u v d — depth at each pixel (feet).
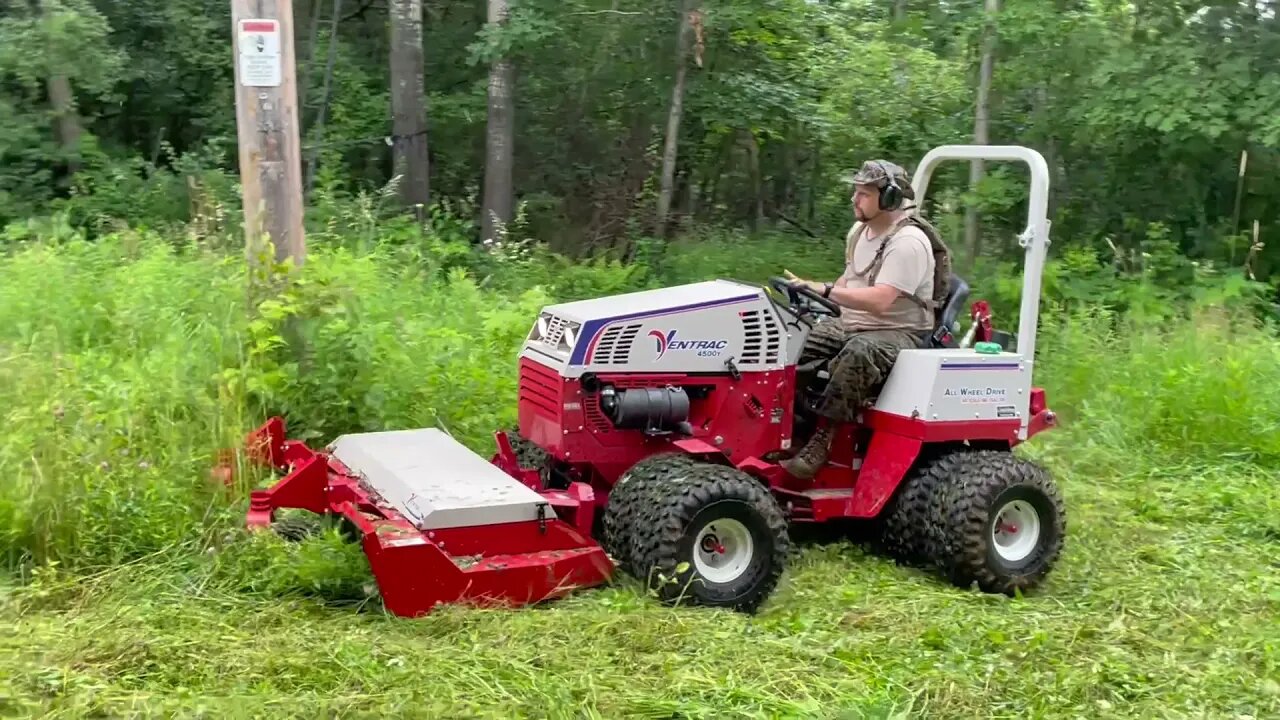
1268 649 13.93
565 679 12.11
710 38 39.50
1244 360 25.98
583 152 44.11
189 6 41.39
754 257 37.50
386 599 13.39
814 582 16.07
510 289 31.27
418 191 39.58
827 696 12.16
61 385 16.66
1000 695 12.60
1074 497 20.74
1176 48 33.58
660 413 15.52
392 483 14.96
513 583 13.99
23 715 10.69
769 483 16.46
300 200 19.74
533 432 16.39
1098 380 26.25
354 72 43.68
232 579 14.39
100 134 43.16
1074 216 37.42
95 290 22.35
